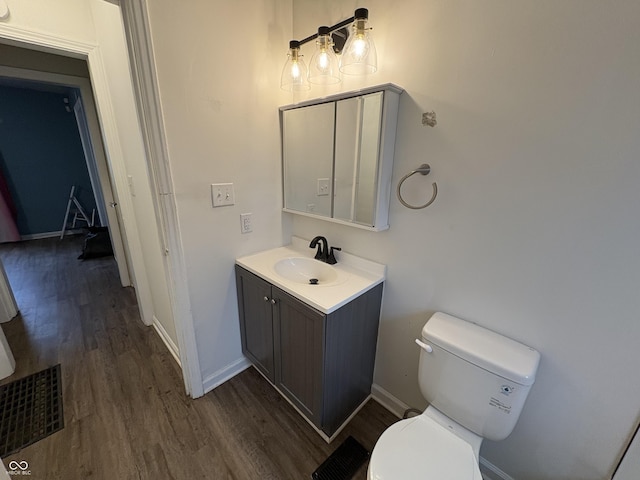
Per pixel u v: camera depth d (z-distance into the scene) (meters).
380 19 1.17
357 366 1.44
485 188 1.02
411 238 1.28
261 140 1.56
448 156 1.09
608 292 0.84
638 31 0.69
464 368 1.02
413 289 1.33
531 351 1.00
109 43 1.54
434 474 0.90
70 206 4.89
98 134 2.56
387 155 1.21
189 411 1.55
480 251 1.08
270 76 1.50
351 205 1.37
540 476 1.10
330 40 1.24
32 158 4.54
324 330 1.16
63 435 1.40
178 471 1.25
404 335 1.42
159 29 1.10
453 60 1.01
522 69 0.87
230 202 1.51
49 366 1.85
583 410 0.95
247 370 1.87
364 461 1.31
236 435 1.42
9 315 2.35
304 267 1.63
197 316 1.54
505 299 1.05
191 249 1.42
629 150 0.74
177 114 1.22
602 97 0.76
